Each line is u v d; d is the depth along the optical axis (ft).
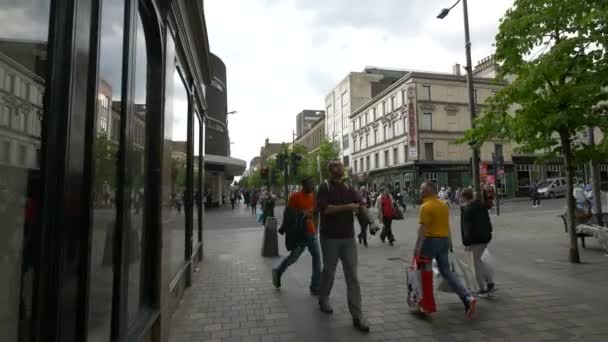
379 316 15.81
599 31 21.58
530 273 22.45
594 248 30.35
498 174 75.61
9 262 5.09
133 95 10.16
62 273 5.90
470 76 37.76
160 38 13.71
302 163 166.61
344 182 15.70
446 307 16.80
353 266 14.89
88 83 6.92
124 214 9.51
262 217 65.77
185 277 20.99
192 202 23.86
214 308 17.22
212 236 48.06
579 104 23.84
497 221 55.52
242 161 115.65
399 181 135.23
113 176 8.93
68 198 6.11
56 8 5.99
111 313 8.83
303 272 25.02
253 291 20.22
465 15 38.32
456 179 128.67
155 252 12.96
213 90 131.44
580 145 26.27
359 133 168.76
